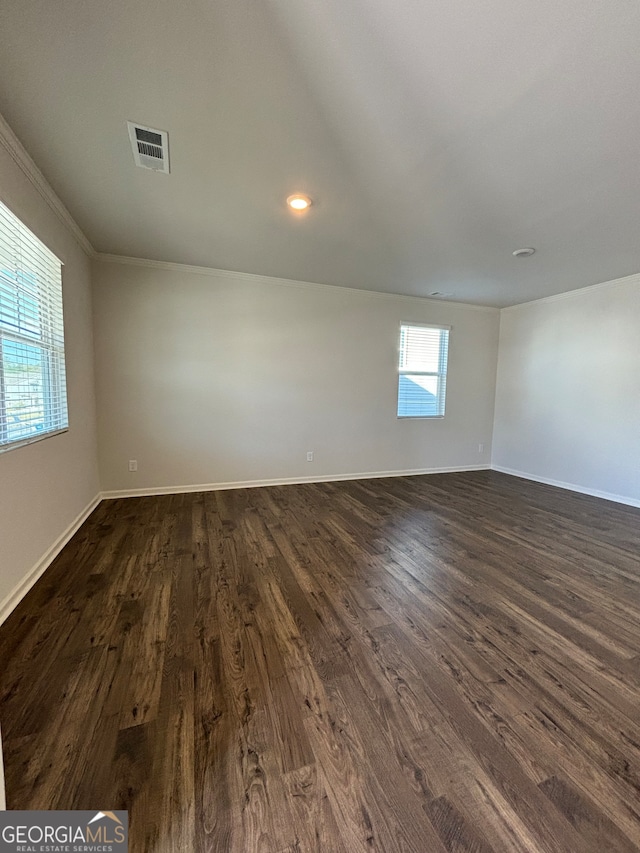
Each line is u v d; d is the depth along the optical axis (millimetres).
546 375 5062
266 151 2010
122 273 3797
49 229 2459
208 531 3080
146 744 1203
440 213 2684
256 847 939
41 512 2338
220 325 4219
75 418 3059
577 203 2516
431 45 1363
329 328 4750
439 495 4375
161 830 970
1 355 1884
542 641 1773
